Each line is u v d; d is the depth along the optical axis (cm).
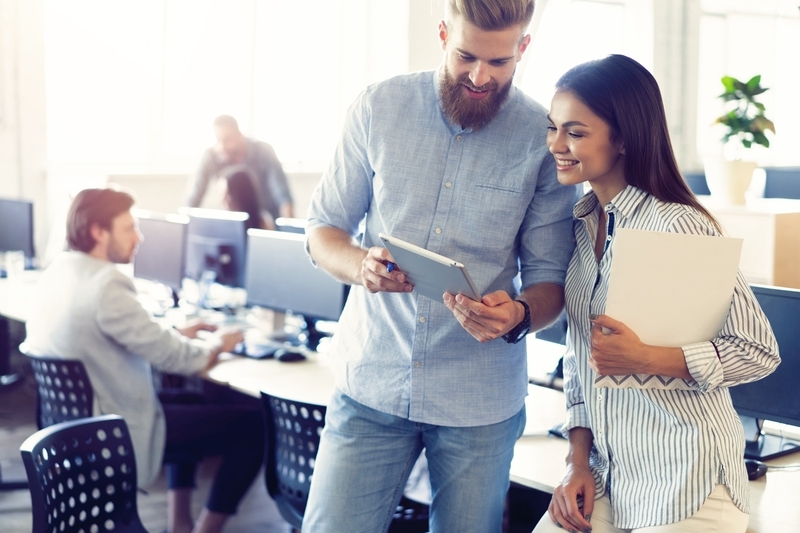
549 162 185
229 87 699
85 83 614
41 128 573
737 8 849
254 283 380
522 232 193
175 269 437
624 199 173
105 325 300
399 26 689
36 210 577
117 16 626
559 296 189
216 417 318
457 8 169
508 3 165
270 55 720
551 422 253
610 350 162
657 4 758
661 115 170
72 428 217
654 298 162
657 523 171
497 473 191
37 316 314
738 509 169
